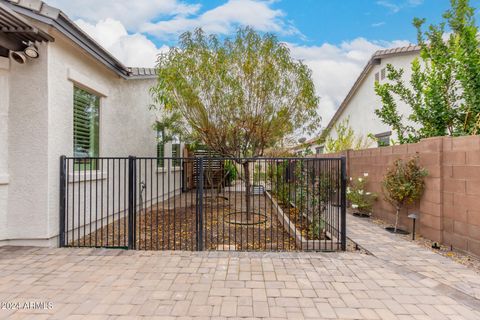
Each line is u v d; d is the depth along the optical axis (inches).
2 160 174.1
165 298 118.6
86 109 233.1
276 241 202.2
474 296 120.3
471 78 211.8
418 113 248.2
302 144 279.1
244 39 224.5
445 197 179.9
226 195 432.8
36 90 175.3
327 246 179.8
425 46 259.1
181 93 223.5
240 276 139.7
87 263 154.3
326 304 115.0
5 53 173.0
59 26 174.1
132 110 307.4
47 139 175.9
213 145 255.0
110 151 263.3
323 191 211.6
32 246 178.5
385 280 135.8
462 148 166.2
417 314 108.0
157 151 374.9
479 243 155.3
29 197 176.2
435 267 148.6
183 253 171.5
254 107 230.8
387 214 247.0
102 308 110.6
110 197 261.6
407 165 206.2
